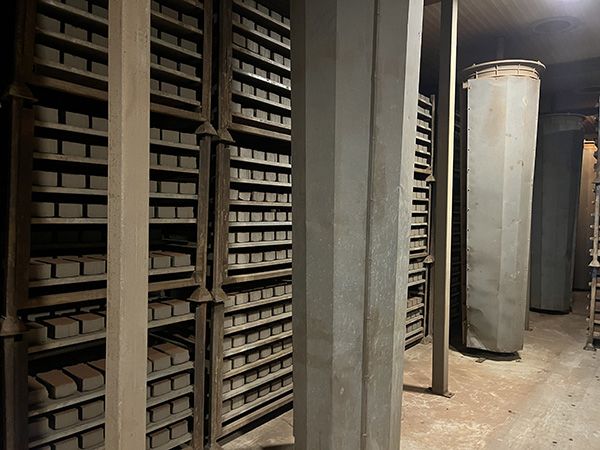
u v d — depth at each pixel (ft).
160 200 7.30
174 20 6.44
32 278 5.31
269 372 8.60
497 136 12.21
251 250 8.38
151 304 6.88
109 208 3.19
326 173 5.27
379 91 5.14
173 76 6.63
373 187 5.23
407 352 13.14
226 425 7.75
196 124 7.07
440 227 10.03
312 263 5.46
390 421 5.74
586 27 12.85
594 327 14.20
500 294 12.41
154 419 6.60
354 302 5.33
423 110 13.48
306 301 5.56
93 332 5.95
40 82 5.07
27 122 4.98
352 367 5.39
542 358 12.78
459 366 12.02
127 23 3.10
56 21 5.38
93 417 5.87
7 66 4.98
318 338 5.47
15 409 4.98
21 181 4.96
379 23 5.04
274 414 8.94
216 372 7.31
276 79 8.37
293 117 5.63
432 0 10.39
